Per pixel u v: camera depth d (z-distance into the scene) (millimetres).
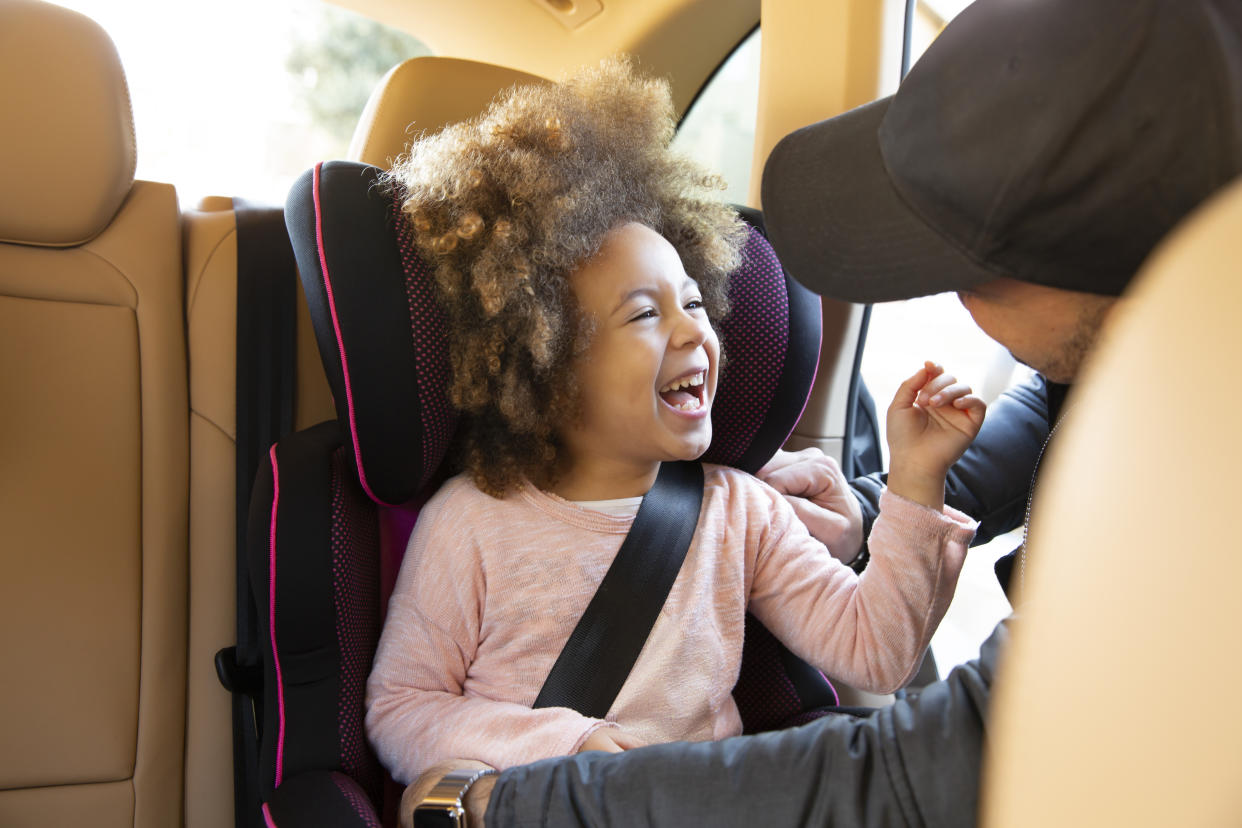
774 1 1436
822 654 1080
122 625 1187
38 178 1108
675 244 1157
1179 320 272
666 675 1037
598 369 1037
